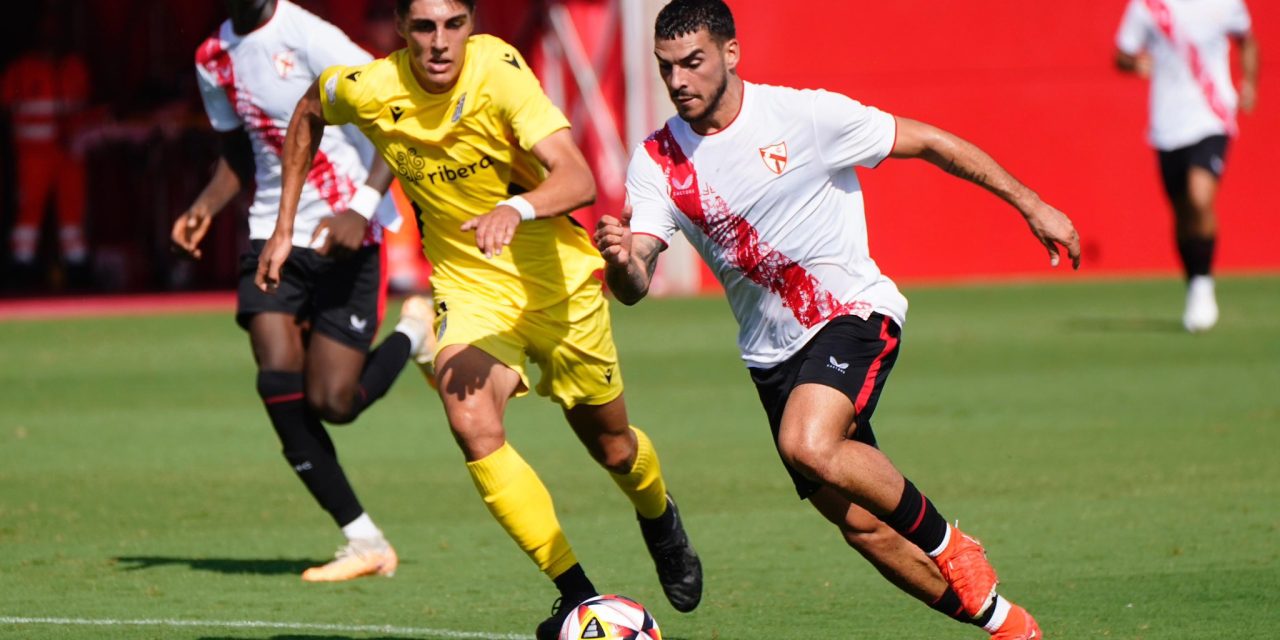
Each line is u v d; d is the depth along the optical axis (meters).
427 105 19.31
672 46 17.89
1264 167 79.62
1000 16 78.44
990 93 78.50
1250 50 54.72
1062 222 18.25
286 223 20.22
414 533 27.36
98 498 30.64
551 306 20.17
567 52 76.00
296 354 24.55
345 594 22.77
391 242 74.38
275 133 24.81
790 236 18.55
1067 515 27.53
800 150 18.33
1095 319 60.22
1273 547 24.66
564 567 19.06
